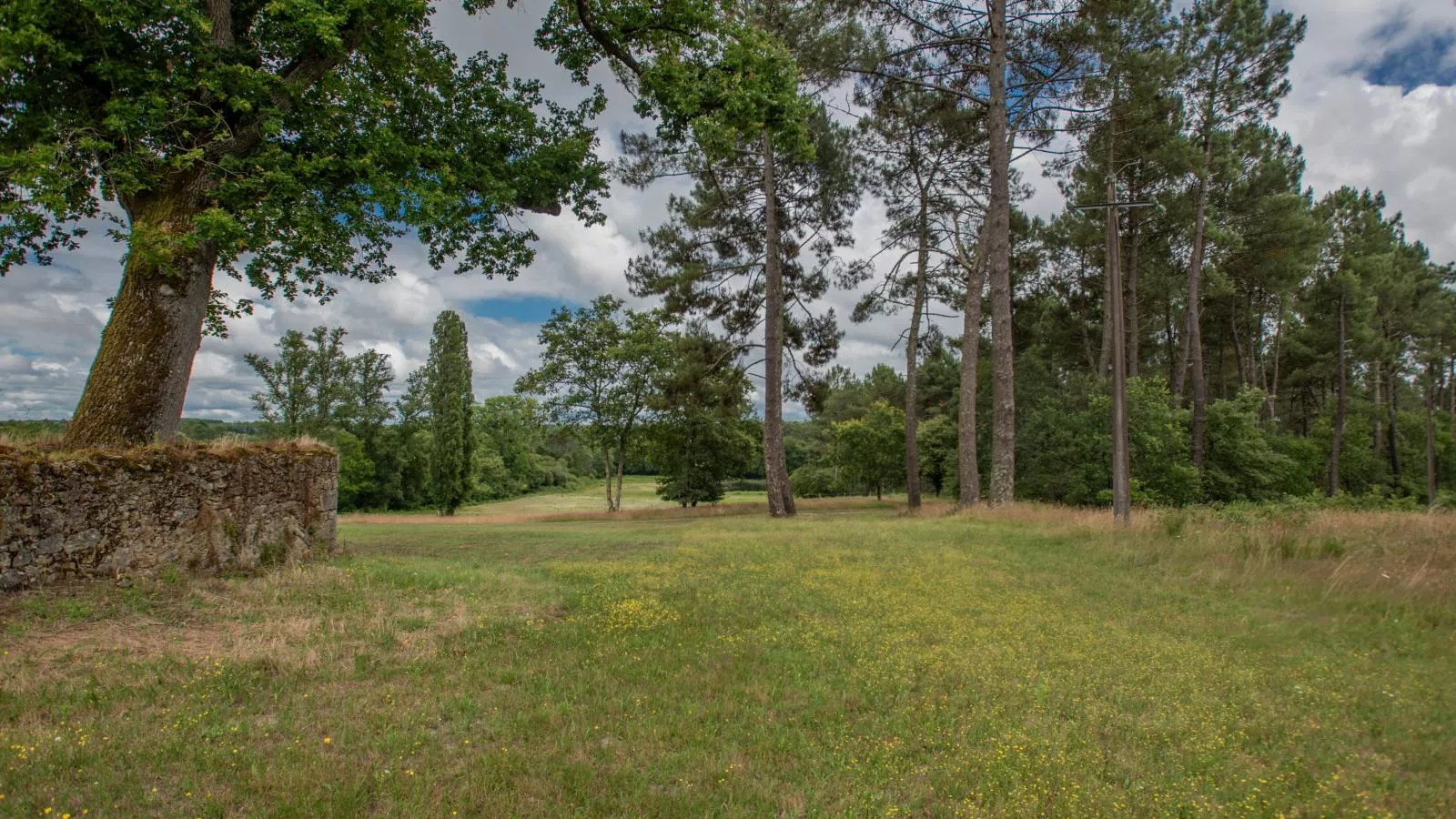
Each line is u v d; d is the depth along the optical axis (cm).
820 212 2775
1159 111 2708
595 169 1389
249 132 1052
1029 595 995
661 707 550
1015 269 3381
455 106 1315
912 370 3231
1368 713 562
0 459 759
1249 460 2959
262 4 1104
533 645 715
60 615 709
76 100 980
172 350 1016
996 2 2266
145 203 1018
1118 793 417
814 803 400
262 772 415
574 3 1243
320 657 650
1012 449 2303
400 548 1460
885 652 704
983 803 405
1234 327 4378
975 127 2706
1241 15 2734
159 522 873
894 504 3766
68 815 346
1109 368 3388
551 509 5819
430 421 6184
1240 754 476
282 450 1060
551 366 3706
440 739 483
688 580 1104
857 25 2370
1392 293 4362
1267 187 3195
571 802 396
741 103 1151
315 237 1023
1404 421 5253
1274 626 833
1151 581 1120
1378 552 1215
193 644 676
